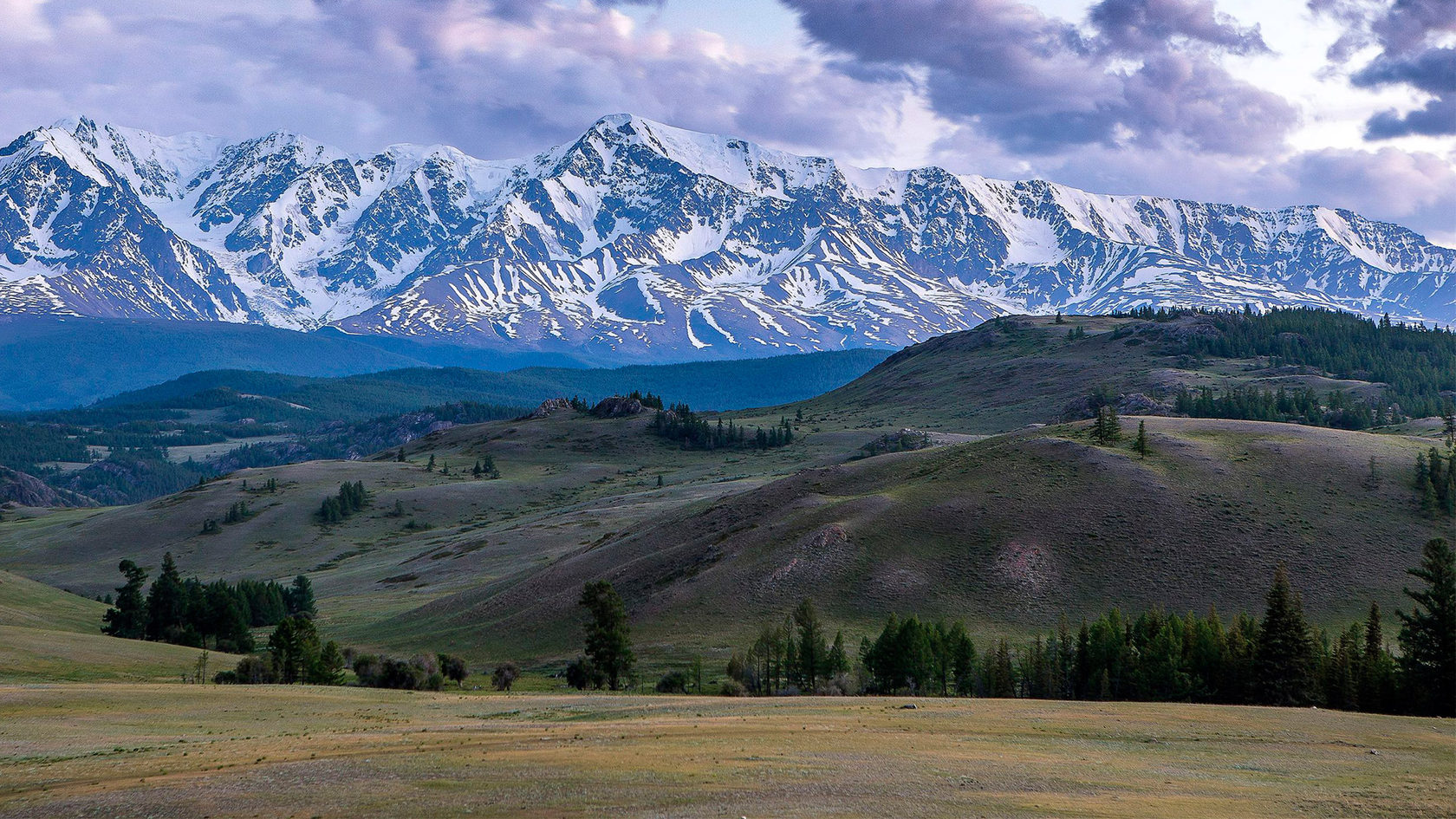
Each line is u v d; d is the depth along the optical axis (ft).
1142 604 430.61
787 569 484.74
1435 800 151.02
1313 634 338.95
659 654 425.69
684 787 158.30
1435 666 312.09
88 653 407.64
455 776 167.73
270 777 169.27
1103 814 141.69
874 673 367.66
